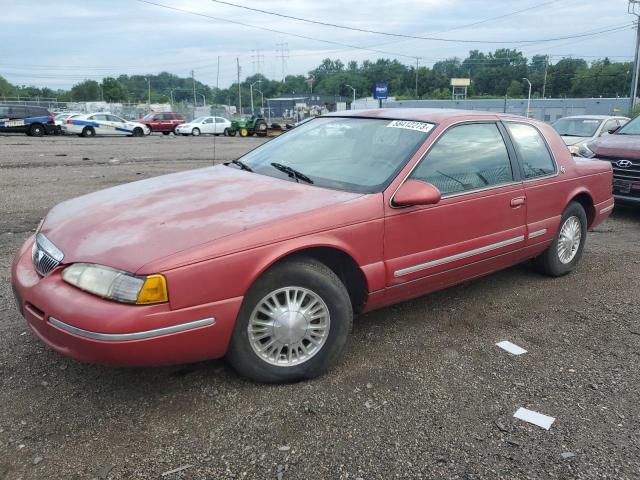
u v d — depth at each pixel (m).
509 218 4.43
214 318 2.88
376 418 2.98
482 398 3.21
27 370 3.34
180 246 2.84
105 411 2.96
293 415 2.98
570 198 5.12
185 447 2.70
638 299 4.88
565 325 4.29
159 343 2.75
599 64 110.19
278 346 3.21
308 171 3.96
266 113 81.69
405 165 3.72
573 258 5.45
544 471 2.61
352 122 4.43
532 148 4.86
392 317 4.34
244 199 3.43
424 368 3.54
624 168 8.12
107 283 2.73
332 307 3.31
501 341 3.97
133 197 3.56
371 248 3.47
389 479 2.53
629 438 2.87
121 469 2.54
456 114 4.31
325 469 2.58
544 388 3.34
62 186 10.60
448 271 4.00
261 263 2.99
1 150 18.77
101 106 64.06
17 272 3.23
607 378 3.48
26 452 2.63
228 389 3.21
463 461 2.66
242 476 2.52
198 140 30.23
